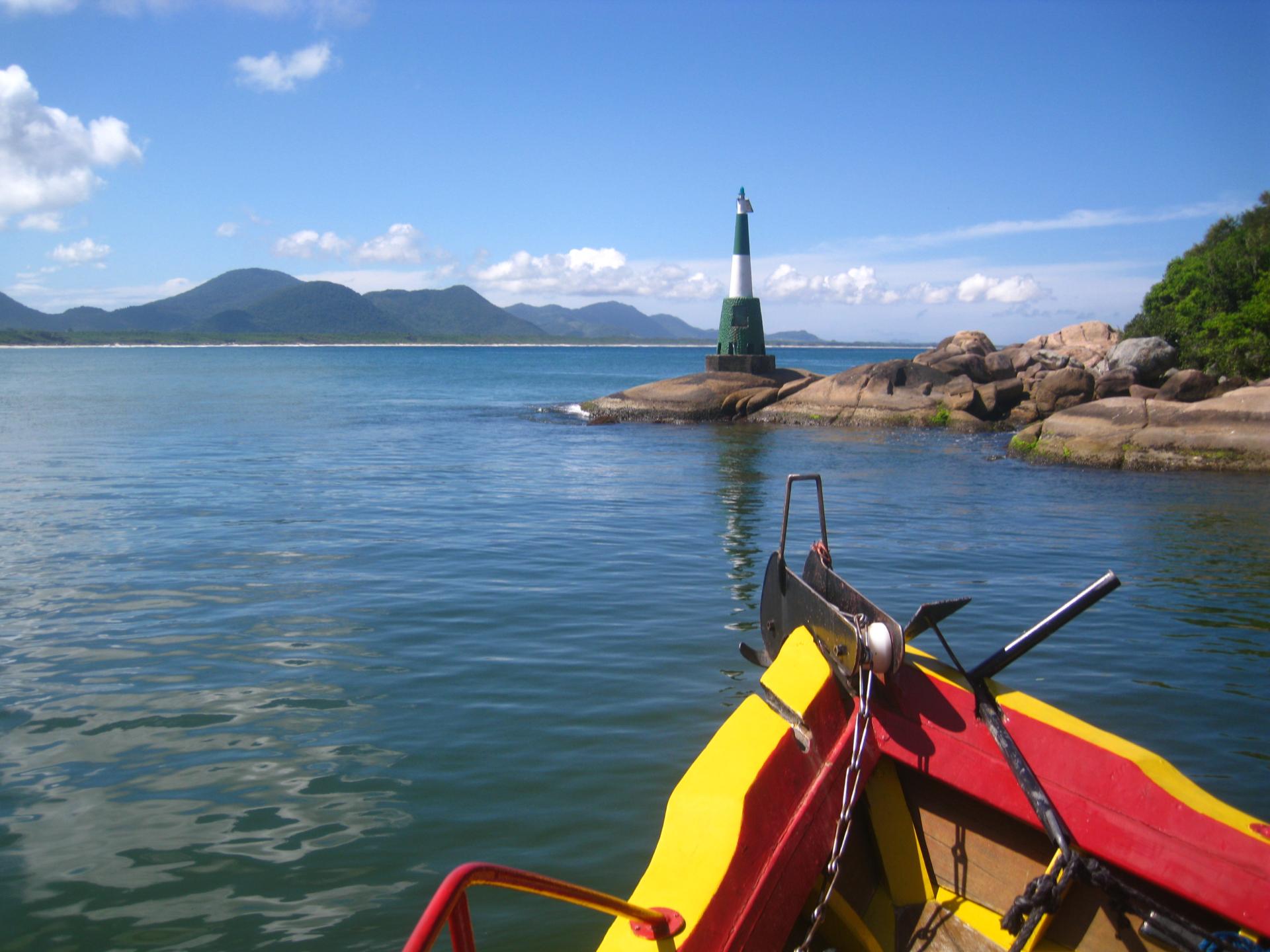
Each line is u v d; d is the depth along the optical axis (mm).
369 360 156875
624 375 95062
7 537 14656
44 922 4859
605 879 5266
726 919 3312
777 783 3740
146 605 10891
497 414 42531
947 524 16766
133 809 6098
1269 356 36094
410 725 7469
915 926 4047
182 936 4750
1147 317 47438
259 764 6746
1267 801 6316
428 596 11359
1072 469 24828
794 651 4340
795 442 31141
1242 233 45062
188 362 138375
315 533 15258
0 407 44875
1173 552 14469
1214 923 3625
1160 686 8539
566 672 8703
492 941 4734
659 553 13984
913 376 36438
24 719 7562
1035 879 3754
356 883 5238
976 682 4074
